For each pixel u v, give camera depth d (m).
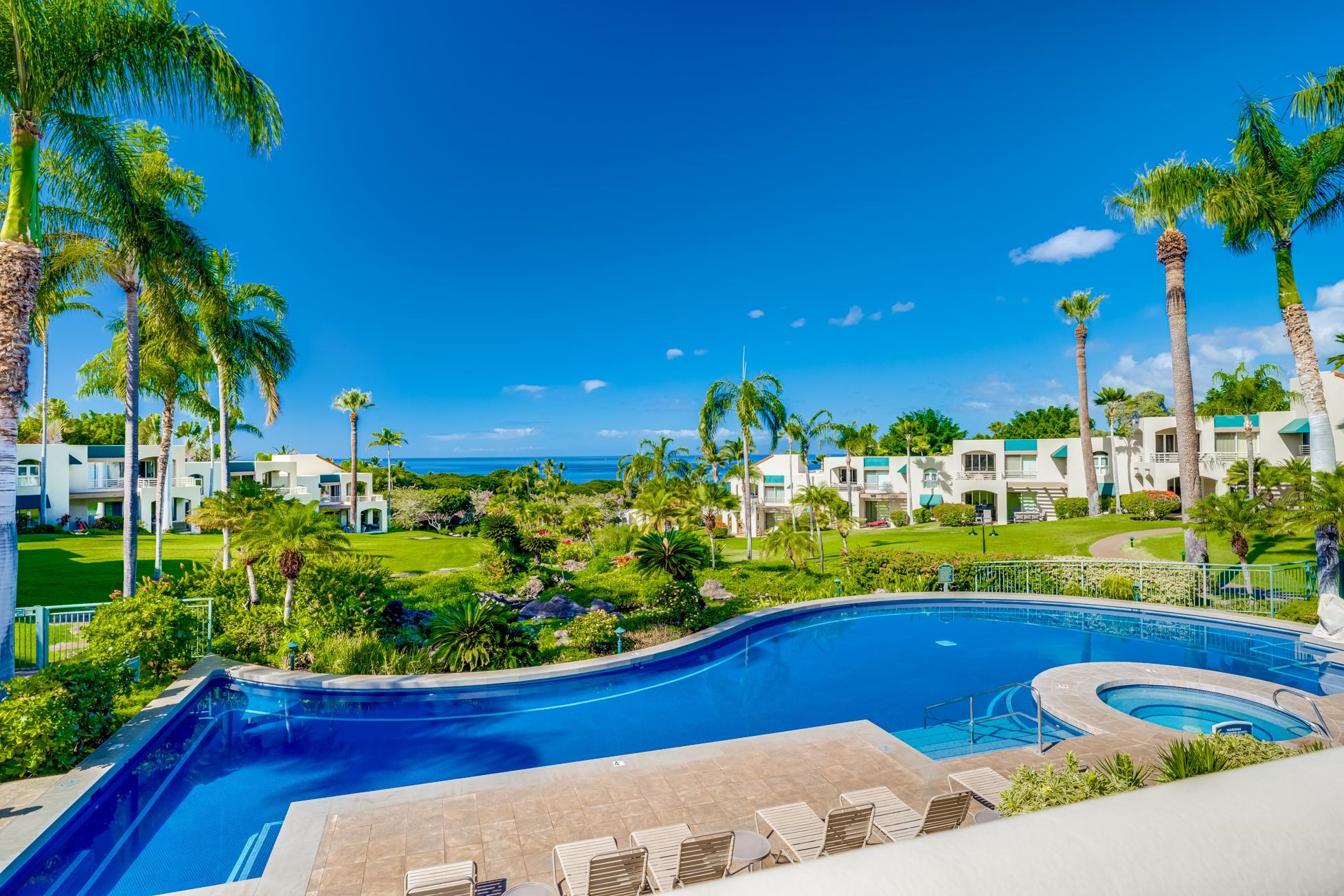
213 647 16.94
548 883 8.03
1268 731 12.95
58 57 12.96
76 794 9.86
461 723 13.84
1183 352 26.09
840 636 20.64
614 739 13.15
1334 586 19.33
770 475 60.56
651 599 21.95
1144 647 18.88
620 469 83.06
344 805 9.83
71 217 18.23
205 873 8.86
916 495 56.44
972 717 12.61
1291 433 38.59
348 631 18.11
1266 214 20.12
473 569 31.28
